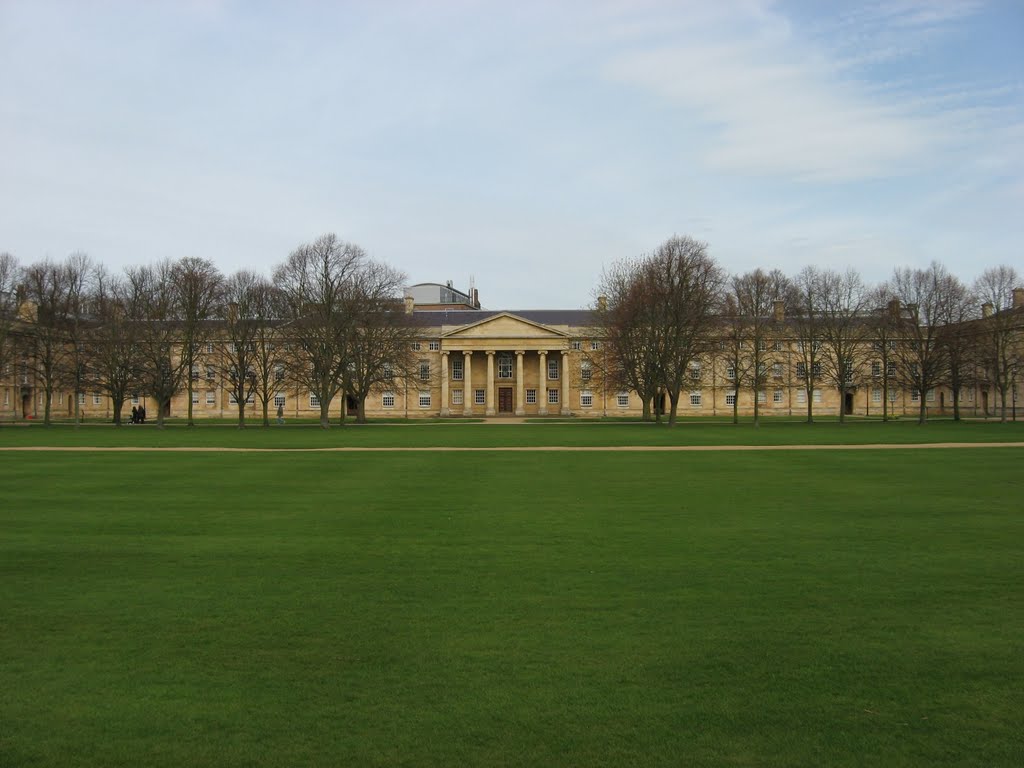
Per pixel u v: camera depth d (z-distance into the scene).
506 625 11.45
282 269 79.25
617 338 81.38
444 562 15.16
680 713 8.66
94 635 11.06
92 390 85.50
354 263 79.25
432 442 49.62
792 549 16.17
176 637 10.98
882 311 87.44
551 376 121.19
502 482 27.58
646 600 12.63
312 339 74.81
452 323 125.69
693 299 76.75
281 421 85.69
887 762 7.65
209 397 118.19
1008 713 8.65
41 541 17.05
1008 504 21.95
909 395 117.31
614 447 45.28
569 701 8.95
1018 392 101.12
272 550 16.20
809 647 10.55
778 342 99.75
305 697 9.06
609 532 18.02
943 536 17.45
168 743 8.03
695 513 20.59
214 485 26.67
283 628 11.34
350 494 24.41
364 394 83.69
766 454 39.78
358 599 12.73
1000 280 92.00
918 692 9.17
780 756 7.76
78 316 82.19
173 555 15.75
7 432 64.25
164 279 84.69
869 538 17.27
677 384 75.88
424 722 8.46
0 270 78.31
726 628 11.30
